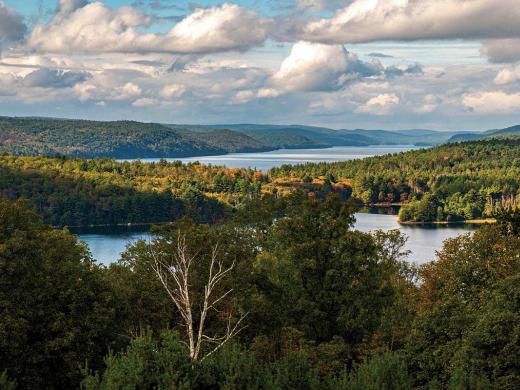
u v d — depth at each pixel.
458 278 46.06
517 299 34.66
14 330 34.34
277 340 45.28
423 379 33.75
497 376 31.31
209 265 46.16
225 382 26.59
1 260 36.31
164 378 25.41
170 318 44.31
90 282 40.91
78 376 36.38
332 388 28.89
